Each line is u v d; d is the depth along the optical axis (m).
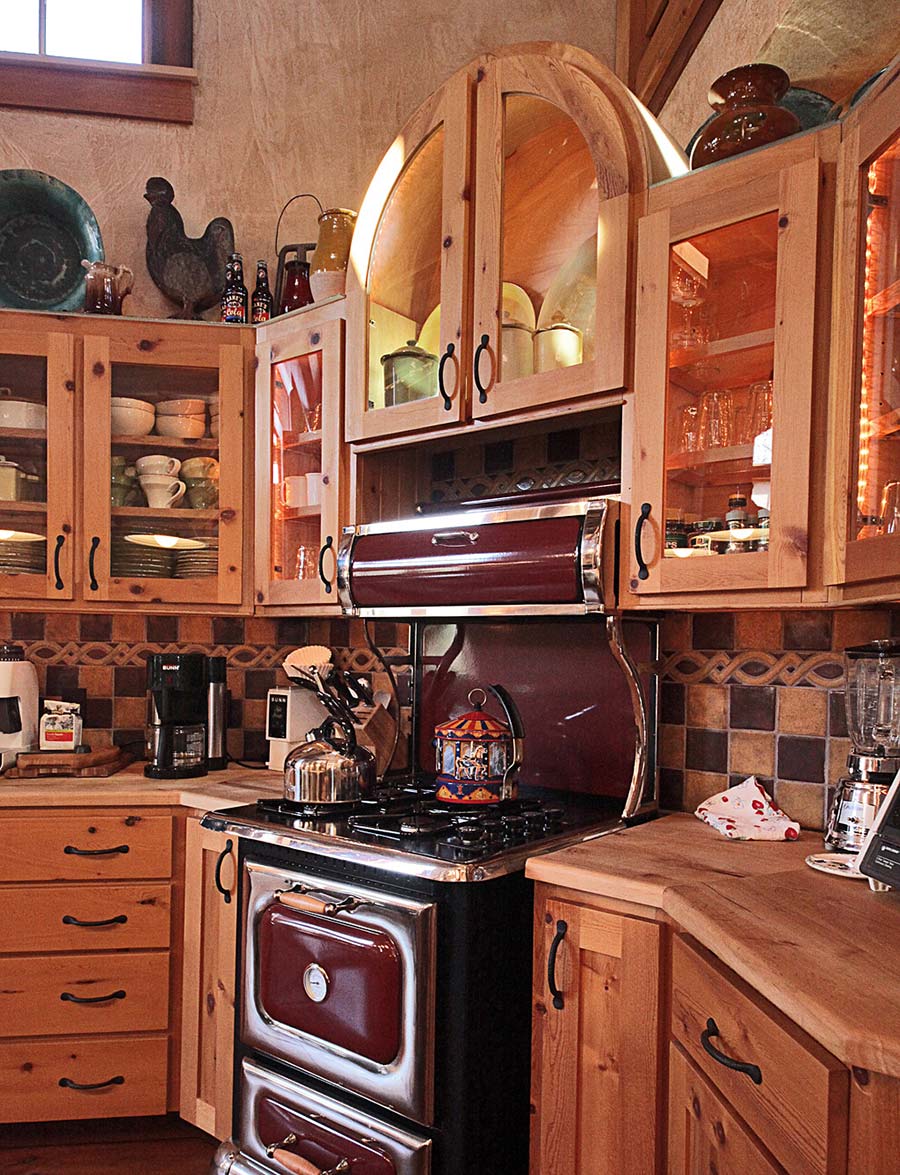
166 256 2.84
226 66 3.03
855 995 0.95
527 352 2.04
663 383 1.79
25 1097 2.26
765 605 1.65
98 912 2.29
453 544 2.04
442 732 2.08
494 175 2.04
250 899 1.94
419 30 3.07
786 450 1.60
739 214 1.68
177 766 2.54
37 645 2.84
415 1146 1.60
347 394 2.37
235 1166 1.91
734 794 1.97
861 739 1.74
